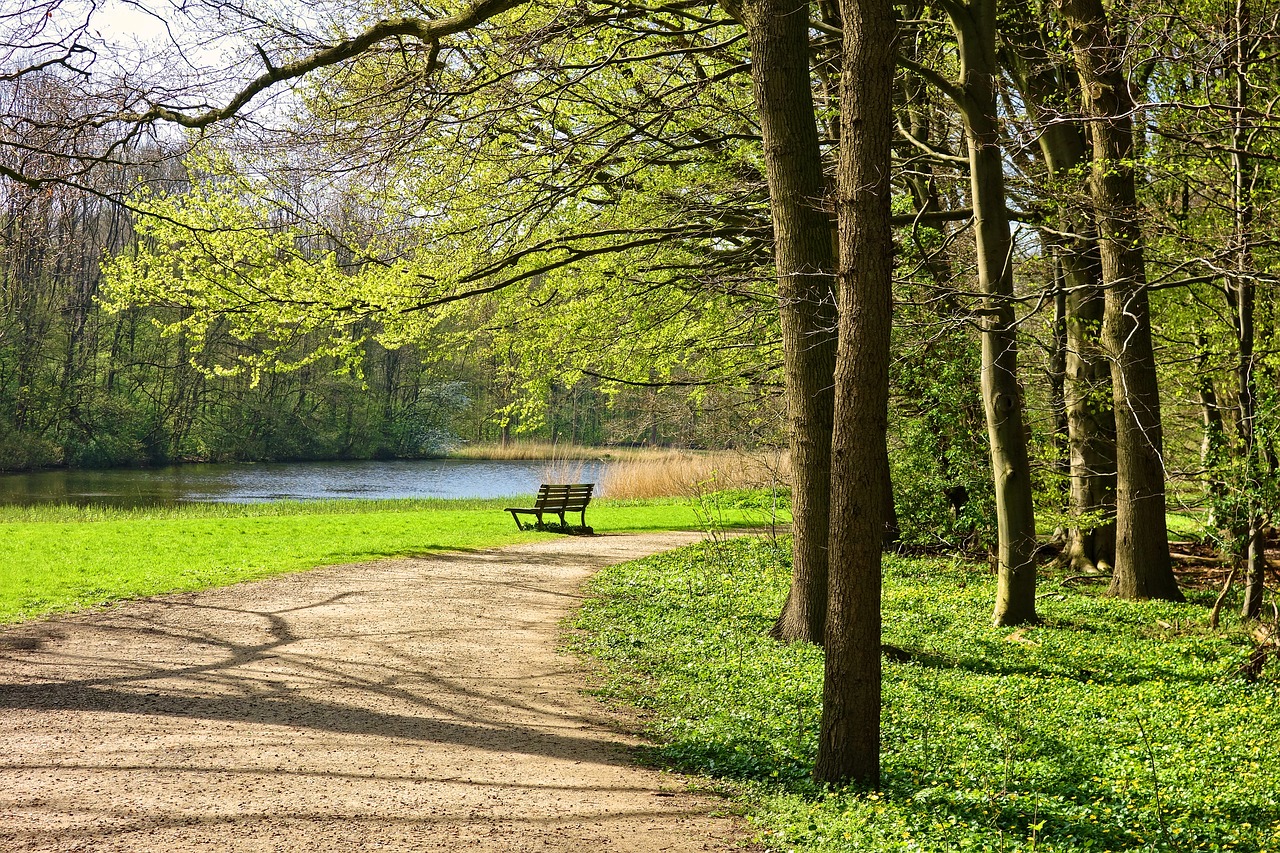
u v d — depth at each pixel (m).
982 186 12.11
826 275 9.80
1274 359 10.65
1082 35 12.32
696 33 14.59
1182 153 11.80
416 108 12.61
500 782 5.94
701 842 5.08
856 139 6.14
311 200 14.73
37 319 49.97
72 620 10.64
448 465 58.91
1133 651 10.67
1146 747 7.18
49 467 49.47
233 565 15.03
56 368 52.12
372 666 9.05
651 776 6.31
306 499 37.56
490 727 7.27
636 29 13.48
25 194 11.98
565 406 65.00
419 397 68.56
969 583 15.47
